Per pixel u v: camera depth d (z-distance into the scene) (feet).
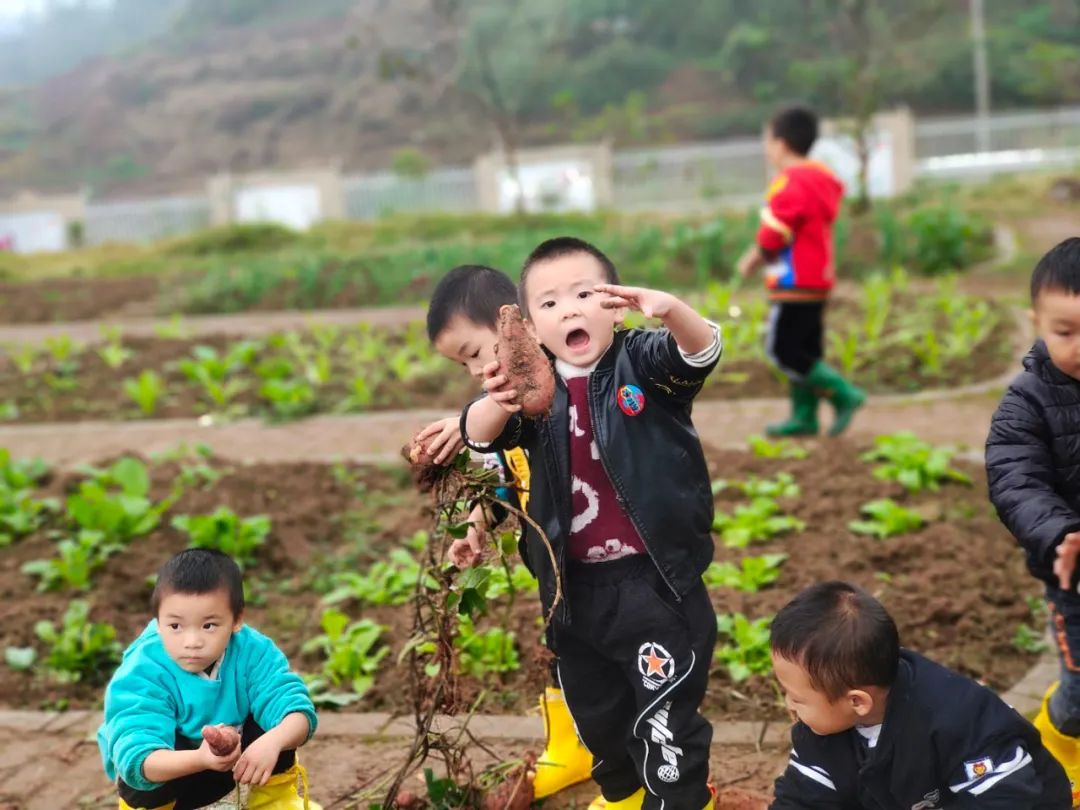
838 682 9.14
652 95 208.54
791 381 25.04
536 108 211.00
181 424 31.04
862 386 30.55
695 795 10.01
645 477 9.70
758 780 12.19
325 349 38.99
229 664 10.57
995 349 33.30
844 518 19.70
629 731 10.52
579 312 9.83
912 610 16.08
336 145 237.86
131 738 9.93
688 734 9.91
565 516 9.88
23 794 12.91
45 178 258.78
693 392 9.75
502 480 10.55
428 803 11.56
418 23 248.11
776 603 16.51
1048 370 10.53
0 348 44.14
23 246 139.03
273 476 24.03
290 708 10.48
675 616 9.84
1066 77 181.37
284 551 20.12
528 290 10.09
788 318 24.25
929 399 28.68
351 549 20.33
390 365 35.73
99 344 42.91
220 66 280.31
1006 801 9.14
